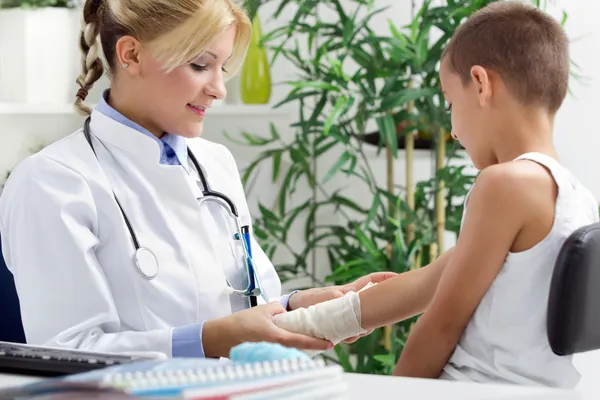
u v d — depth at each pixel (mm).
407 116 3275
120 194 1802
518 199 1533
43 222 1693
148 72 1811
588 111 3555
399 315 1699
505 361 1558
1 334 1976
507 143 1641
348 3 3820
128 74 1839
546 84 1629
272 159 3775
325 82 3271
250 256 1925
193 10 1756
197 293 1819
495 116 1643
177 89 1807
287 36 3494
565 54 1671
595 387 1846
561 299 1461
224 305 1866
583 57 3539
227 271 1942
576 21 3535
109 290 1734
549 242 1533
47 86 2891
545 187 1554
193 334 1623
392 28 3184
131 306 1775
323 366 977
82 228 1714
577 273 1448
